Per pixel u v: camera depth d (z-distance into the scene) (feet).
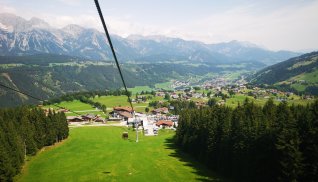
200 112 433.07
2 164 283.18
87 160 377.71
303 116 241.14
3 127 365.61
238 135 297.12
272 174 252.62
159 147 456.86
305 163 220.84
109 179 303.27
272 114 306.14
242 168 283.79
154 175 313.53
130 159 382.01
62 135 489.67
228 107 383.65
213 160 336.49
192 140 401.49
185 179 298.97
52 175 318.04
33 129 412.57
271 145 250.16
